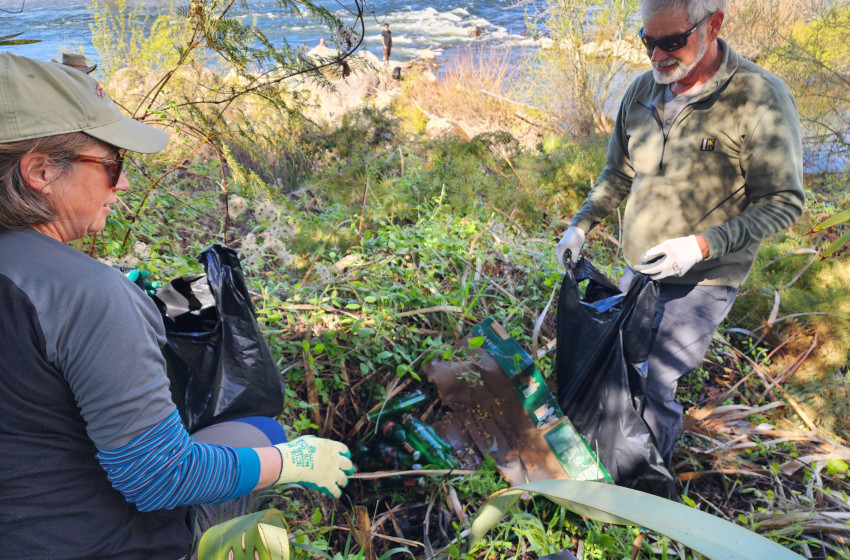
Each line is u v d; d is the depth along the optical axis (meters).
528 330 3.50
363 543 2.23
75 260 1.30
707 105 2.52
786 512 2.73
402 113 7.92
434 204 4.51
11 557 1.30
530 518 2.41
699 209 2.64
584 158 5.57
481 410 2.80
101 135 1.31
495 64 10.44
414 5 26.73
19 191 1.26
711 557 0.91
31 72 1.23
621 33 8.38
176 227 3.58
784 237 4.57
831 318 3.70
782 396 3.49
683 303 2.68
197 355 1.94
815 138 6.46
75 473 1.34
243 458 1.50
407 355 3.00
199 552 1.37
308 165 4.88
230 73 3.64
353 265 3.53
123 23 6.16
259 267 3.24
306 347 2.70
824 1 8.34
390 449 2.70
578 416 2.72
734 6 8.58
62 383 1.29
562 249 2.95
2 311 1.23
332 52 7.64
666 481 2.55
